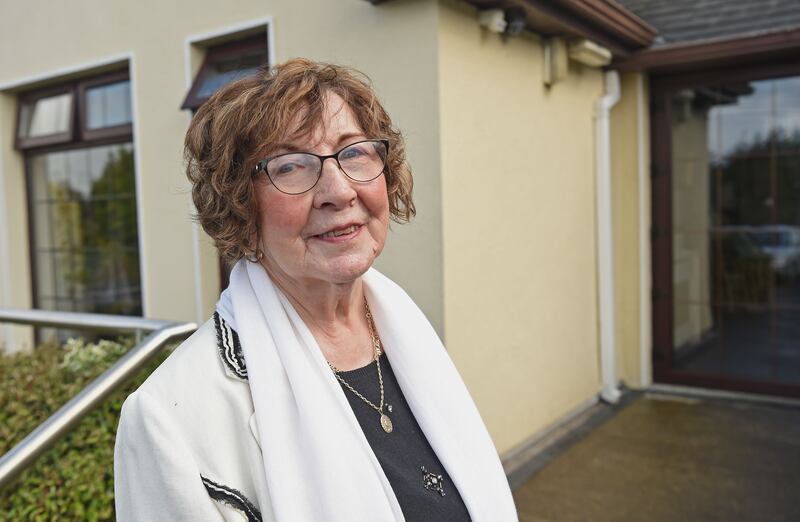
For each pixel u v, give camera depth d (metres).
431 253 3.07
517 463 3.62
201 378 1.03
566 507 3.14
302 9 3.41
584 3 3.51
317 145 1.09
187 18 3.96
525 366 3.81
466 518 1.20
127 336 3.07
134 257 4.77
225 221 1.12
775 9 4.26
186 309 4.20
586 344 4.54
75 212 5.06
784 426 4.14
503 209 3.53
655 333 5.01
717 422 4.23
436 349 1.36
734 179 4.68
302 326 1.13
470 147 3.22
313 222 1.09
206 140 1.11
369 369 1.27
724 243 4.75
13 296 5.27
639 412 4.46
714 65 4.55
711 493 3.25
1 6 4.97
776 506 3.11
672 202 4.90
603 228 4.61
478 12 3.26
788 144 4.46
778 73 4.38
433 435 1.23
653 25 4.61
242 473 1.00
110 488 2.32
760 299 4.66
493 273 3.45
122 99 4.61
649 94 4.88
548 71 3.90
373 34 3.16
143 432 0.96
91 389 2.02
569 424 4.23
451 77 3.07
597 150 4.59
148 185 4.29
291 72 1.11
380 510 1.03
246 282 1.16
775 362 4.64
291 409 1.05
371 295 1.33
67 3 4.58
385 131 1.25
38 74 4.82
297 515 0.98
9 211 5.21
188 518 0.94
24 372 2.78
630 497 3.23
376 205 1.15
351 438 1.06
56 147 5.05
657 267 4.96
